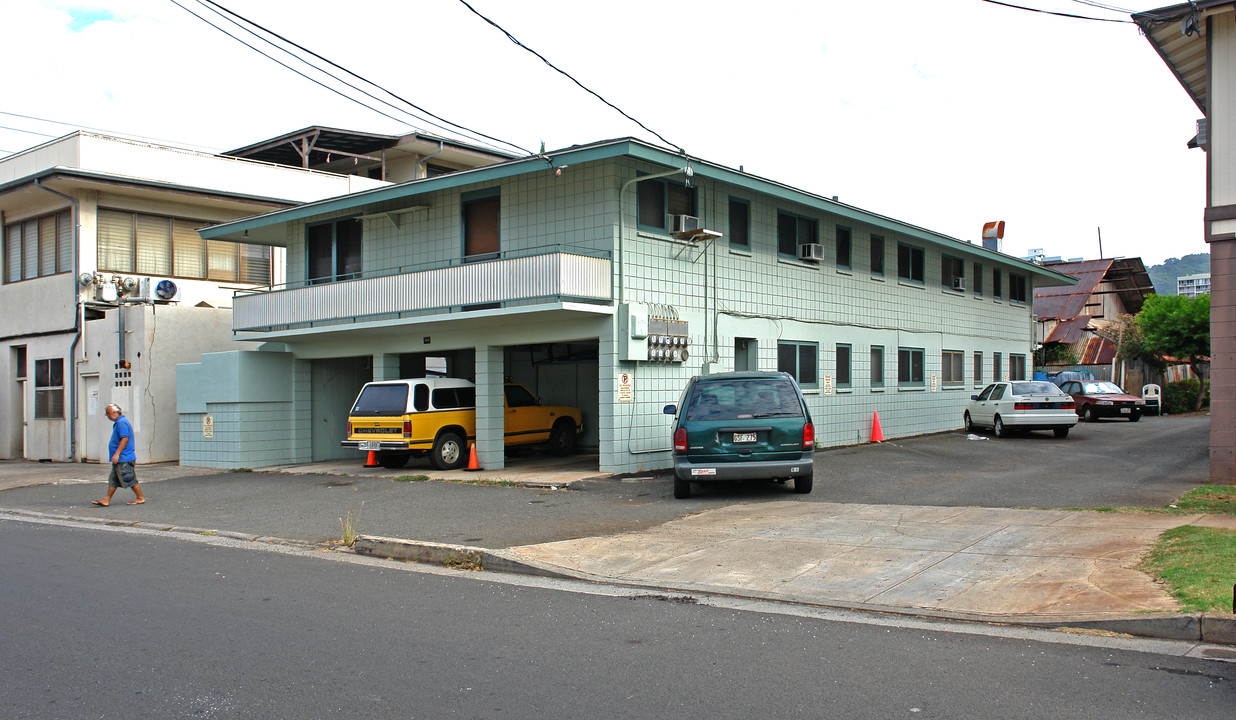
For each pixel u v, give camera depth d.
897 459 18.67
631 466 17.11
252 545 11.23
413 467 20.11
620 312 16.80
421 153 34.94
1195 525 9.48
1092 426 28.55
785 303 21.09
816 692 5.23
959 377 28.83
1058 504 11.84
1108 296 50.06
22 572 9.30
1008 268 32.41
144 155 25.95
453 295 17.58
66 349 25.42
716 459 13.16
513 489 15.50
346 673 5.70
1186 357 39.44
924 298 26.88
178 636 6.64
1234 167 12.77
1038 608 6.95
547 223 17.86
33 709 5.09
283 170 28.95
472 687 5.40
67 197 24.64
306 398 22.61
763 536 10.19
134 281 25.36
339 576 9.02
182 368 22.59
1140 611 6.55
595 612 7.33
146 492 17.19
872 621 6.91
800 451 13.16
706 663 5.84
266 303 21.23
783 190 19.80
